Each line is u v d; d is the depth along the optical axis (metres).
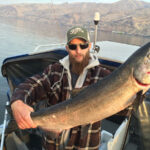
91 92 1.04
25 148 1.64
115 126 1.93
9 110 1.16
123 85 0.99
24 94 1.06
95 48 1.79
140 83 0.97
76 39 1.04
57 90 1.12
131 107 1.06
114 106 1.02
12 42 9.08
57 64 1.15
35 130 1.69
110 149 1.29
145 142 1.29
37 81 1.11
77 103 1.06
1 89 3.91
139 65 0.97
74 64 1.08
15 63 2.00
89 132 1.06
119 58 1.75
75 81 1.11
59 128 1.12
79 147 1.07
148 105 1.28
